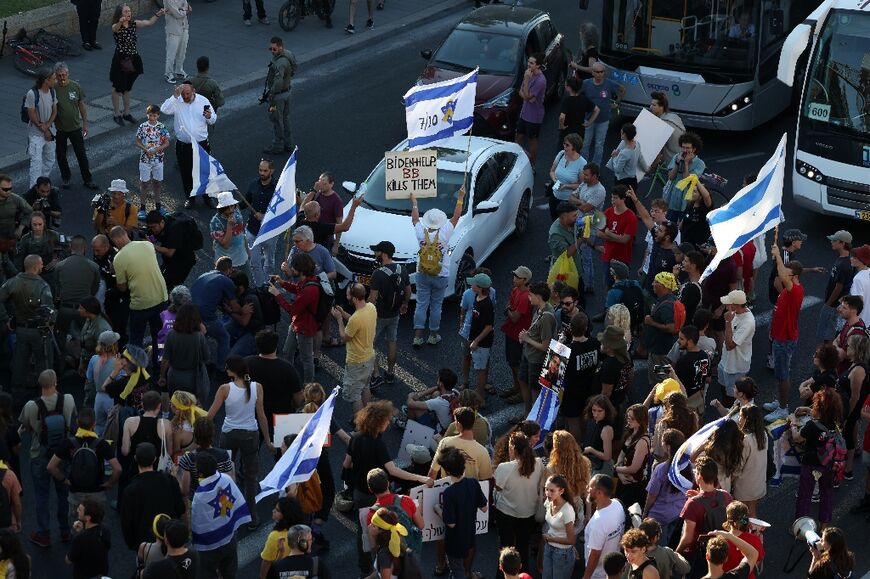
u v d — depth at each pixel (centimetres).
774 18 2153
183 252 1545
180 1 2291
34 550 1170
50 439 1133
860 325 1298
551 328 1317
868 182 1823
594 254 1808
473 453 1077
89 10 2422
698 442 1083
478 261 1703
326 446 1144
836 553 963
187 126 1873
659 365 1341
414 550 1023
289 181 1430
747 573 949
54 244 1504
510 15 2323
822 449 1155
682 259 1471
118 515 1229
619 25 2188
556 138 2219
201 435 1075
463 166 1731
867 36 1798
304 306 1375
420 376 1502
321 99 2381
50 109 1852
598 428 1151
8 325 1408
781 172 1281
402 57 2622
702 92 2142
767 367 1524
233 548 1050
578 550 1107
